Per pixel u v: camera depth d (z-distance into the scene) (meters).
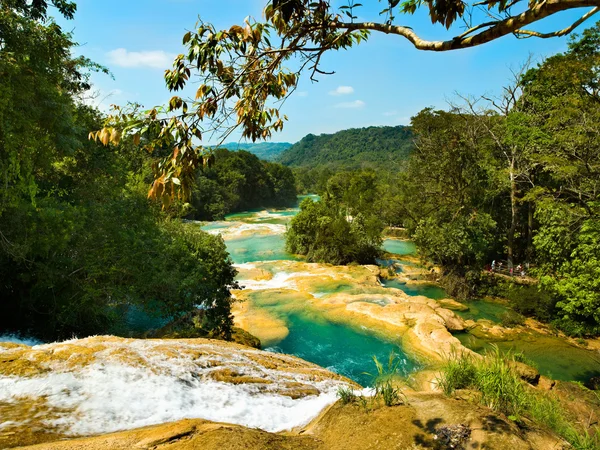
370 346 15.95
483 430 3.90
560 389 10.32
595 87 19.08
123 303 13.93
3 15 11.30
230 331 15.16
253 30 3.00
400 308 18.84
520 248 29.14
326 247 31.05
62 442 3.48
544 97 22.78
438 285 25.33
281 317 18.75
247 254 34.00
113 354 6.24
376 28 2.92
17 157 10.98
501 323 19.08
